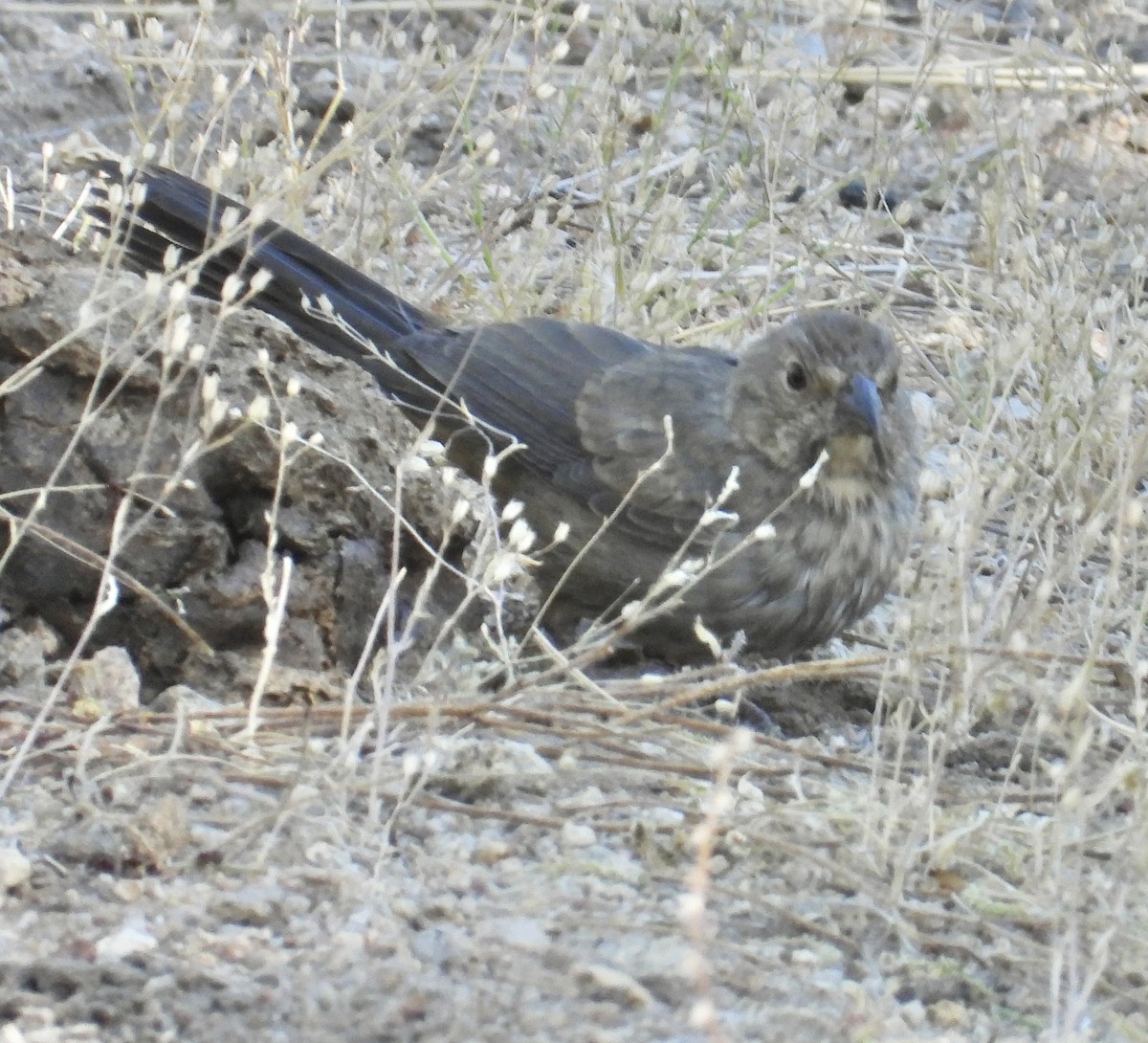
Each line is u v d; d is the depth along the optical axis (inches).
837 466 511.8
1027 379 636.7
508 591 529.3
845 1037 322.7
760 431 518.0
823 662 446.0
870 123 834.2
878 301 664.4
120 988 318.3
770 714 499.2
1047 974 350.0
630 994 327.3
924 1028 334.0
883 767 420.2
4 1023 309.4
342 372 494.9
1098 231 727.1
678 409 530.3
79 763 375.6
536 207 697.6
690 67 821.2
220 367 466.6
